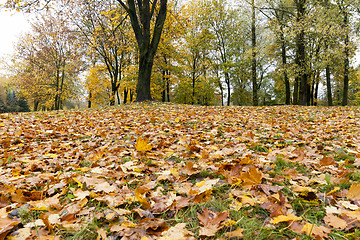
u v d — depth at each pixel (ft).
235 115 19.94
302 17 46.60
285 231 3.76
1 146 10.18
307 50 52.37
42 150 9.68
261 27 68.18
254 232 3.71
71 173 6.61
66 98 90.17
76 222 4.09
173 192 5.23
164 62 67.10
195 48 72.02
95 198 4.81
